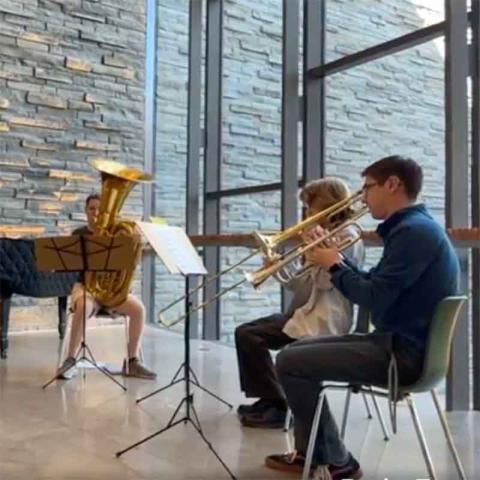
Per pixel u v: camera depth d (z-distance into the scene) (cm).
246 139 573
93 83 667
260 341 315
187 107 647
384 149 432
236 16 588
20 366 461
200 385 395
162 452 277
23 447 282
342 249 241
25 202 632
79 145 659
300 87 486
